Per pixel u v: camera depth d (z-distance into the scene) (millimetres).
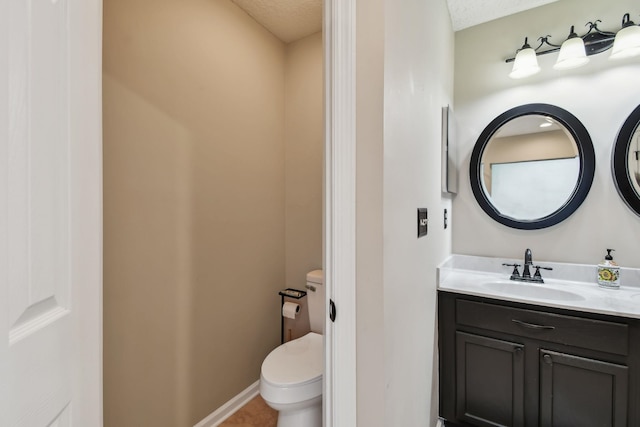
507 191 1909
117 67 1205
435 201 1521
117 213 1215
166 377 1401
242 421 1662
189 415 1504
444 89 1718
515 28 1887
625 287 1578
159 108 1364
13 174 403
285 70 2172
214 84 1633
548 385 1361
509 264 1863
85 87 542
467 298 1537
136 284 1285
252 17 1882
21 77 412
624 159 1593
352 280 820
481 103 1989
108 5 1175
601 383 1265
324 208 847
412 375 1101
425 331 1317
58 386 487
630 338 1214
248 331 1864
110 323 1195
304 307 2053
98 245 580
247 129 1856
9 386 396
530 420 1396
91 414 563
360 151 820
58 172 486
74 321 523
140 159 1294
